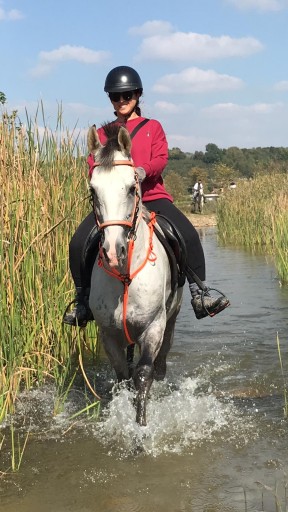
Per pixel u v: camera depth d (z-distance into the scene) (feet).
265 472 13.20
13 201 18.86
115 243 13.19
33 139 20.43
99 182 13.57
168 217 17.20
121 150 13.94
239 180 74.02
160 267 15.39
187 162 273.95
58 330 20.92
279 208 51.29
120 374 15.94
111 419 16.01
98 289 15.14
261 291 34.78
